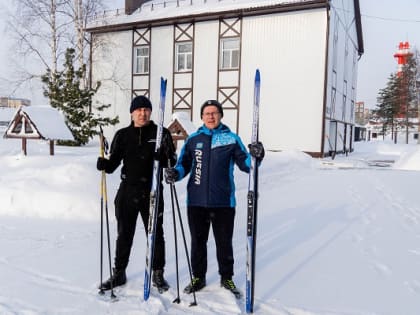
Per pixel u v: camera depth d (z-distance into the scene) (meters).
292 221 5.59
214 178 3.03
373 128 59.09
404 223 5.60
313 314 2.74
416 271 3.63
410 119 48.69
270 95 17.75
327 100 17.59
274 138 17.80
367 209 6.55
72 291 3.06
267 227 5.23
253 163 2.78
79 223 5.11
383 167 15.18
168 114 20.17
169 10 20.66
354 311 2.79
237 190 7.88
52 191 5.50
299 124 17.28
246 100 18.25
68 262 3.70
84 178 5.74
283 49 17.41
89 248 4.13
